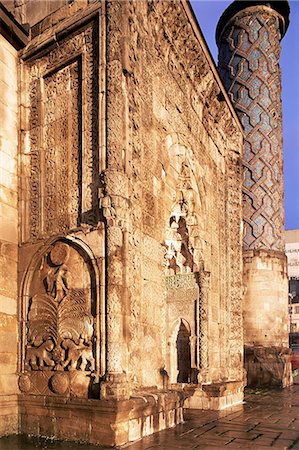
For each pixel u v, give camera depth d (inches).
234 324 583.2
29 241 358.0
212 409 458.0
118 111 323.9
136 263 327.9
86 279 317.7
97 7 347.6
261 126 762.2
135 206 334.0
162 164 406.0
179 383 491.2
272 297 733.9
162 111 413.7
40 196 366.6
